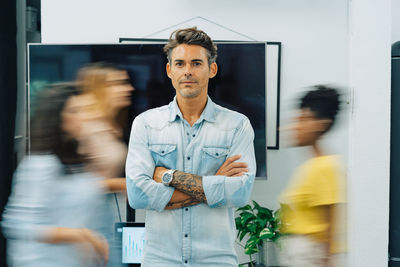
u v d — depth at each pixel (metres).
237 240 3.17
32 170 1.36
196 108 2.02
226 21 3.09
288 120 3.05
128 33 3.12
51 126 1.59
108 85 2.90
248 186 1.92
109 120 2.85
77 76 2.92
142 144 2.00
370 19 2.76
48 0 3.12
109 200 1.50
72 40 3.13
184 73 1.98
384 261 2.68
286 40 3.05
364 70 2.76
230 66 2.91
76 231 1.39
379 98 2.74
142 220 3.07
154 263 1.92
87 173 1.49
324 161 1.49
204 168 1.98
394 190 2.96
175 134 2.00
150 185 1.92
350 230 2.67
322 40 3.00
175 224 1.91
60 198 1.38
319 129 1.52
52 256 1.37
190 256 1.90
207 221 1.91
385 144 2.72
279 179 3.06
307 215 1.47
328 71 2.95
